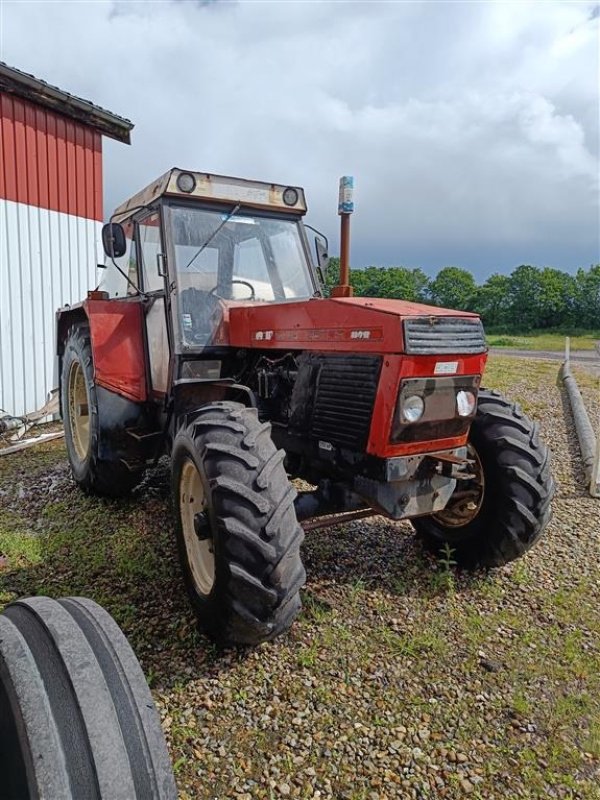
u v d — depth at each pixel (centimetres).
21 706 117
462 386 256
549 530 382
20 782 111
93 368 383
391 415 241
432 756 197
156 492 432
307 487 400
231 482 228
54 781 109
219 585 228
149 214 359
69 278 746
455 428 261
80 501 422
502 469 293
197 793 181
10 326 681
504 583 309
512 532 293
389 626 267
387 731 207
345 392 260
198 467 246
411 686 229
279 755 196
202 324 336
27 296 697
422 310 251
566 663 246
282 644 252
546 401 857
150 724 129
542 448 302
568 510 420
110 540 350
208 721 209
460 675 237
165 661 240
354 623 269
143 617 270
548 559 339
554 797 183
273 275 370
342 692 225
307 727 207
